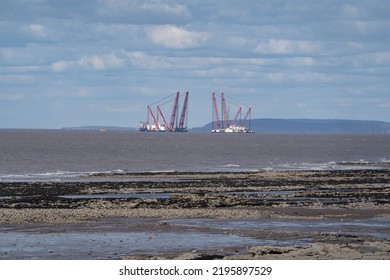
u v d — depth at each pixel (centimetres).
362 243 9850
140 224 11738
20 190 18675
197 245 9631
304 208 14462
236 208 14475
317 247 9050
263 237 10394
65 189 19138
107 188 19550
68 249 9238
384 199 16800
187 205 14950
